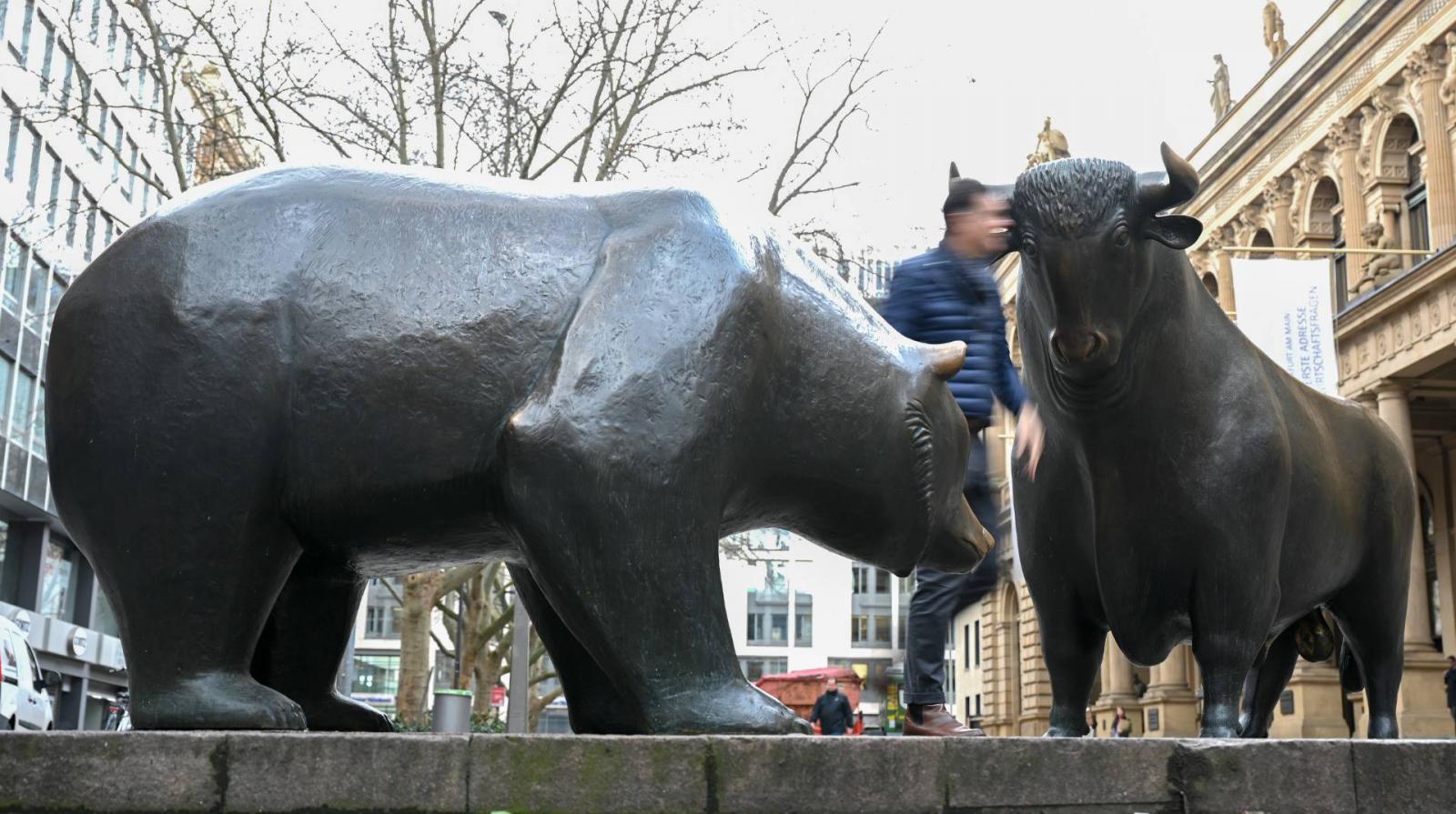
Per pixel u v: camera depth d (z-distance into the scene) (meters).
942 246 5.25
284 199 3.13
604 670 3.04
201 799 2.56
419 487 3.04
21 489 32.34
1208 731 3.94
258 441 2.98
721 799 2.65
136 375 2.98
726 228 3.27
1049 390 4.08
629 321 3.06
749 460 3.26
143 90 32.09
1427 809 2.90
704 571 3.04
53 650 34.88
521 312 3.08
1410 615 30.11
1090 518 4.29
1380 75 30.78
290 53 16.94
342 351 3.01
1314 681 30.09
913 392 3.48
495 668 28.22
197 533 2.96
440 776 2.61
